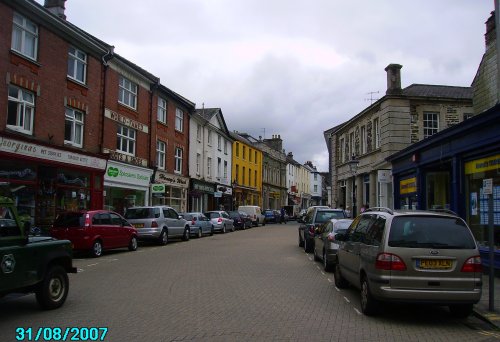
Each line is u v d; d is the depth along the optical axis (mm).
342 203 37156
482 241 12523
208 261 14961
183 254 17172
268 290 9875
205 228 27969
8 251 6863
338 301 8844
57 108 19766
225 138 46219
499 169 11625
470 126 12352
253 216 44000
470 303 7168
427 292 7105
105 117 23469
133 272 12391
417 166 17078
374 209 8930
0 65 16609
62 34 20016
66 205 20312
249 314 7637
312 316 7590
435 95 26062
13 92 17453
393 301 7148
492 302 7934
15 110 17578
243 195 52750
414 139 24938
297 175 84500
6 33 16875
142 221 20734
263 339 6184
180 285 10352
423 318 7641
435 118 25266
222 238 26516
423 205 16797
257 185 59000
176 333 6422
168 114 31500
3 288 6734
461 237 7391
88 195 21969
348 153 34469
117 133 24938
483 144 11906
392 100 25109
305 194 90375
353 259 8805
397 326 7074
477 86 16734
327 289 10109
